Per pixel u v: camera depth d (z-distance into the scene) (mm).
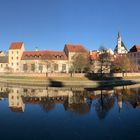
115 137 27516
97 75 123375
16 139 27062
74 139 27000
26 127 31797
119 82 111625
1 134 28703
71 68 144625
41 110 43000
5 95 64312
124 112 41219
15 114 39750
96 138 27281
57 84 102125
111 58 138625
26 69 171375
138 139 26797
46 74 122562
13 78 124625
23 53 177375
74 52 168750
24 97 60156
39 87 89188
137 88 83750
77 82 106000
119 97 59938
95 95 63844
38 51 177125
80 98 58094
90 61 137500
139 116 37906
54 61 166375
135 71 150625
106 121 34812
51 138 27375
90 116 38062
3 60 182250
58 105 48219
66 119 36156
